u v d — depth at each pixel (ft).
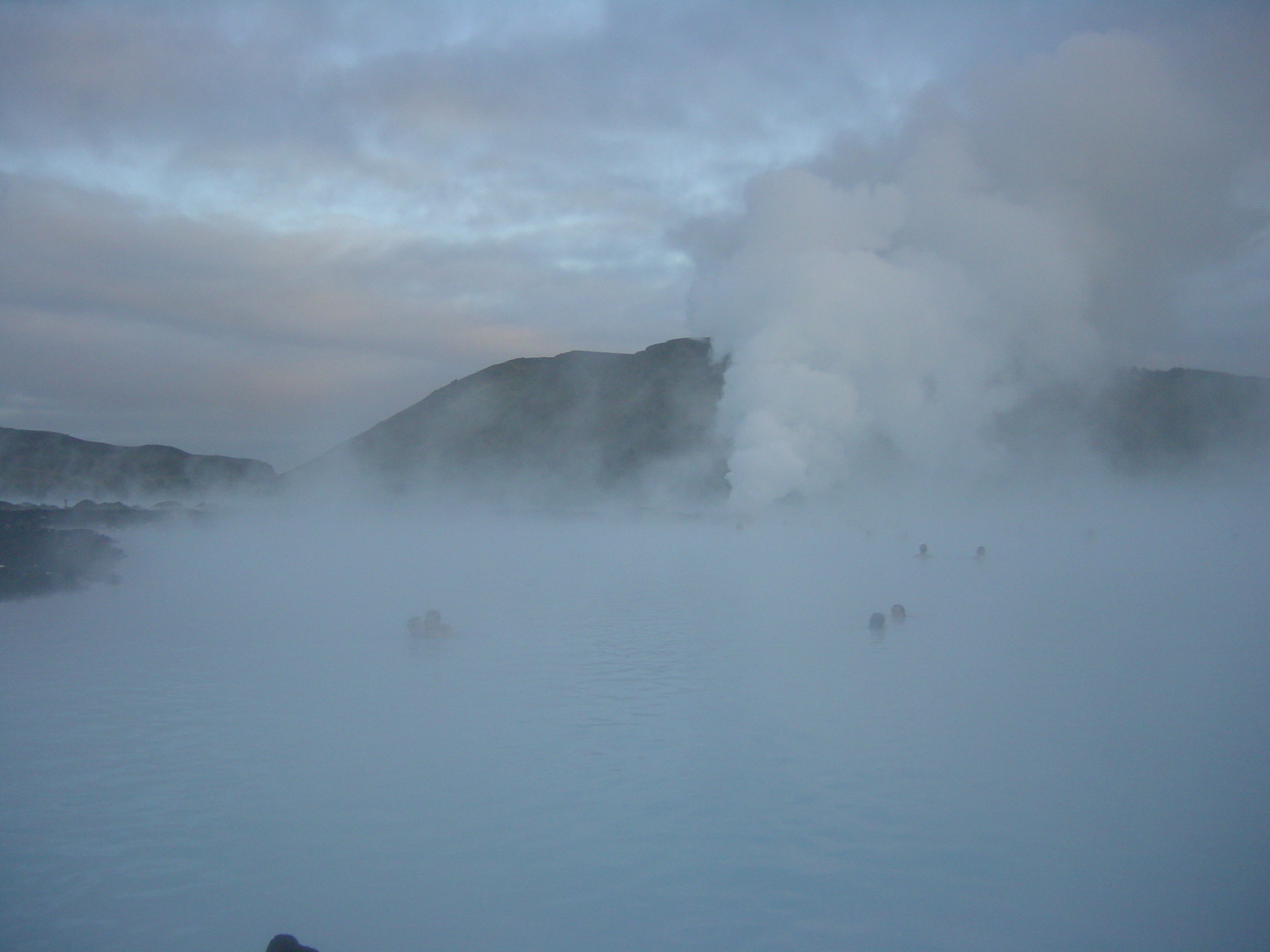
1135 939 14.79
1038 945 14.66
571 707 29.63
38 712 28.99
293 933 15.20
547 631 45.03
